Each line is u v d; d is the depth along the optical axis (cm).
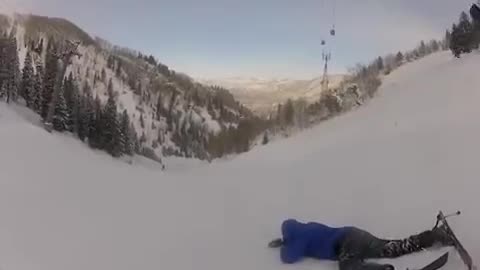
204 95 14962
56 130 4862
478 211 715
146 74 15688
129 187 1170
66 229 779
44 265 641
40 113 5034
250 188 1163
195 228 824
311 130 3919
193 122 12381
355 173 1144
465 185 838
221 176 1525
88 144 4972
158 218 882
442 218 634
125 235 777
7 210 834
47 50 10144
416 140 1384
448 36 5259
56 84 4969
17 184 1034
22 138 2100
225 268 652
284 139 4066
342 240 636
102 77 14162
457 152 1092
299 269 630
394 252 611
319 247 650
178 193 1120
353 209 845
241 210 938
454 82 2914
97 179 1231
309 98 5284
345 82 5128
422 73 4228
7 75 5175
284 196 1023
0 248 672
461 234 656
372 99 4169
